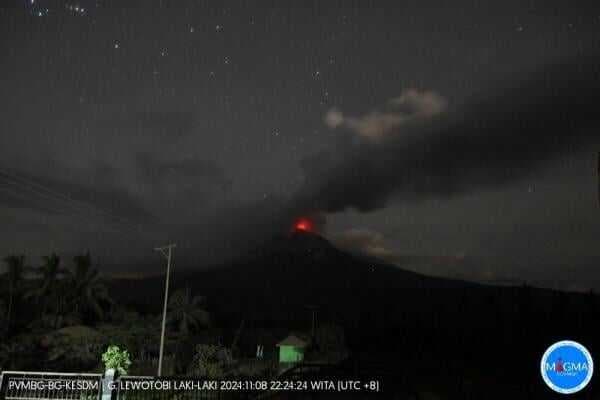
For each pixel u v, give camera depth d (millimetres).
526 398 16641
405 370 24406
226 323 78188
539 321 39750
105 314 50562
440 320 51906
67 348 35625
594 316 36938
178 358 38312
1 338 39531
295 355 45062
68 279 48844
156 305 68562
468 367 24844
